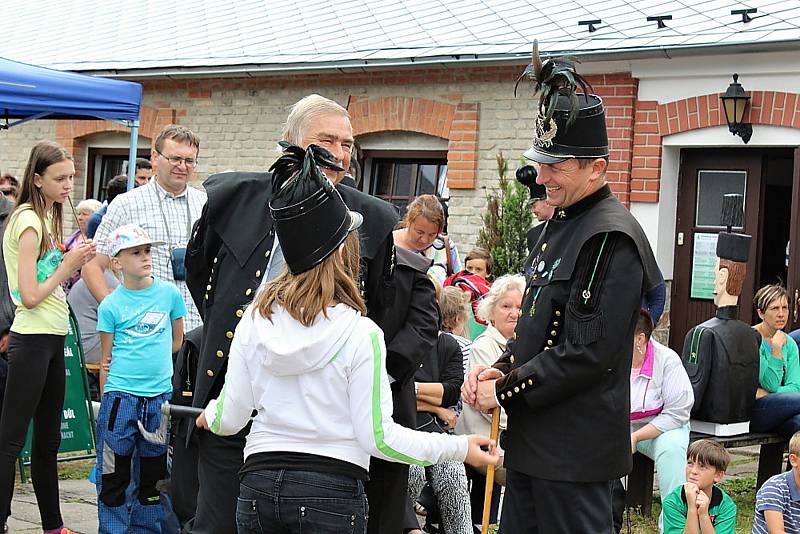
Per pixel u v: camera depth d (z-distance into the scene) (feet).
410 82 35.70
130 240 18.35
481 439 11.12
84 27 47.91
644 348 21.01
